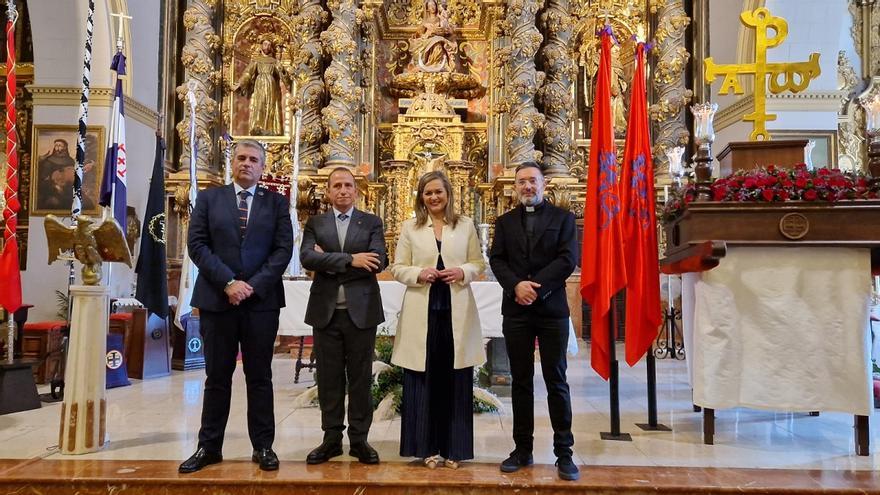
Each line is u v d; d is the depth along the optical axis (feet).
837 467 11.19
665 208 14.90
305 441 12.97
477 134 33.35
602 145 13.39
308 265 11.30
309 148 31.73
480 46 34.09
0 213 34.04
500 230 11.57
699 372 12.79
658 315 13.75
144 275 18.30
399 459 11.69
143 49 30.76
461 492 10.23
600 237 13.24
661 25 32.04
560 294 11.10
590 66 33.27
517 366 11.13
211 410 11.13
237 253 11.18
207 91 32.14
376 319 11.53
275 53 33.88
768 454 12.06
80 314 12.12
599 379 21.36
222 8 33.68
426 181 11.62
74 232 12.09
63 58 28.12
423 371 10.98
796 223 12.22
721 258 12.41
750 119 14.88
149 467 10.97
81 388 11.93
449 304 11.39
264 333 11.21
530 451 11.18
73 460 11.41
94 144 27.96
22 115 34.78
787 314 12.39
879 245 11.98
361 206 31.65
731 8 30.63
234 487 10.27
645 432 13.88
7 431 13.93
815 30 27.89
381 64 34.27
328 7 32.14
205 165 31.42
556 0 32.73
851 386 12.03
